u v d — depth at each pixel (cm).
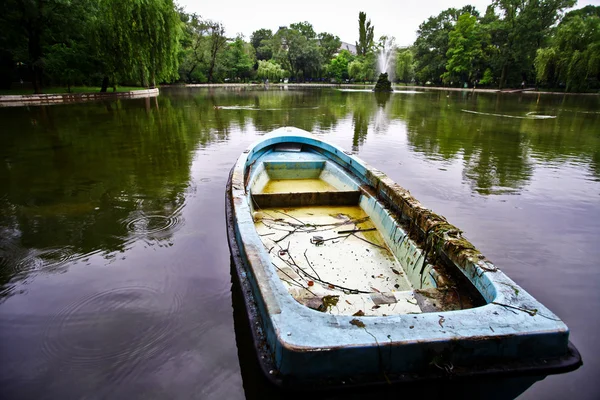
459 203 564
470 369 186
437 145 1010
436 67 5266
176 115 1606
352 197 486
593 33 3266
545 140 1102
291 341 176
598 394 214
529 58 4059
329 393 178
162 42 2230
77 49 2112
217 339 270
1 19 1889
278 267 338
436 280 279
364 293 281
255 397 206
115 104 2038
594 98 3002
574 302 323
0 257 386
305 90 4131
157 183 646
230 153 888
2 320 291
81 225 468
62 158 827
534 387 201
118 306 308
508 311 200
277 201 474
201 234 441
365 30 7456
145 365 247
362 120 1509
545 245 430
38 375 240
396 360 180
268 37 7250
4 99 1842
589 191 625
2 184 639
